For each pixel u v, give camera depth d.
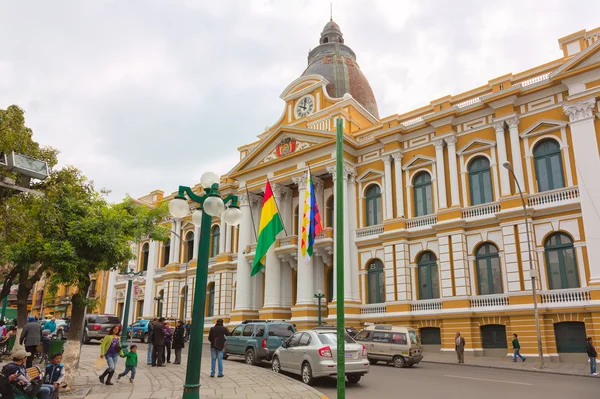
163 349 18.33
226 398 11.27
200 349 8.18
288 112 38.72
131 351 14.16
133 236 15.26
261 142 36.88
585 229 22.17
